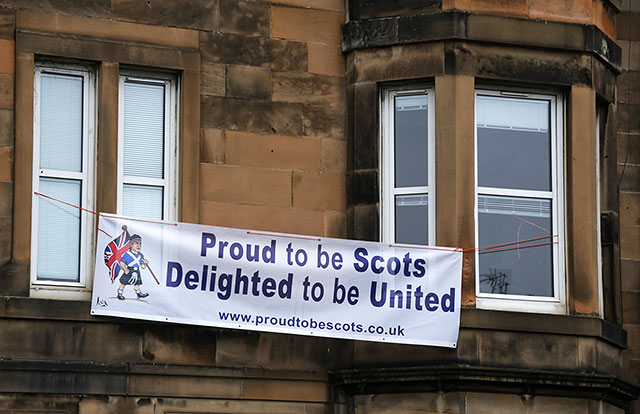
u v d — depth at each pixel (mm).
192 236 17875
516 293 18734
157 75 18516
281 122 18781
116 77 18141
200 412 17781
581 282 18703
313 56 19031
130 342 17641
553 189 19078
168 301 17672
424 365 18094
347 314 18141
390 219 18781
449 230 18344
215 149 18469
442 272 18234
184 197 18172
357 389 18156
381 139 18938
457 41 18766
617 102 20094
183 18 18578
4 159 17547
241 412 17938
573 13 19312
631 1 20438
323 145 18875
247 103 18703
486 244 18766
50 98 18078
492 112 19094
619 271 19500
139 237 17703
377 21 18984
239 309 17906
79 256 17859
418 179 18828
